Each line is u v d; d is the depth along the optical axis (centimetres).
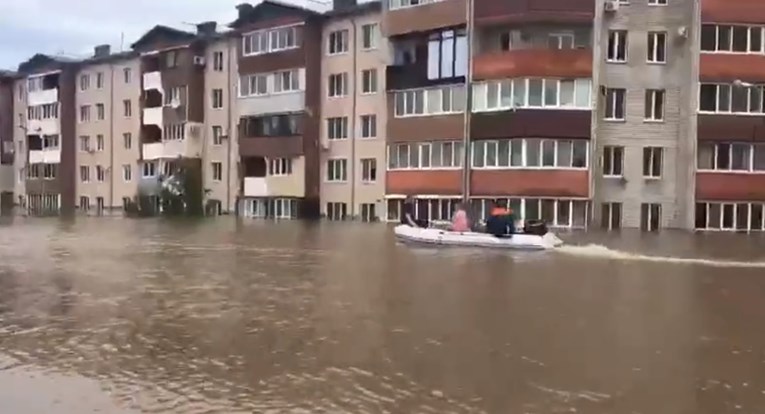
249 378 990
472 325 1334
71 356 1116
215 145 6209
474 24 4272
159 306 1549
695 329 1296
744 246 3012
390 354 1119
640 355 1112
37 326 1342
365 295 1691
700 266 2262
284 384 960
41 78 7744
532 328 1305
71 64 7462
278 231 4016
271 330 1298
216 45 6191
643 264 2319
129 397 909
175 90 6384
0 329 1314
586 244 3089
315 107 5397
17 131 8150
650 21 4203
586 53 4078
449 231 3062
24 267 2300
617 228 4166
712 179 4138
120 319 1407
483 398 900
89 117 7338
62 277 2044
